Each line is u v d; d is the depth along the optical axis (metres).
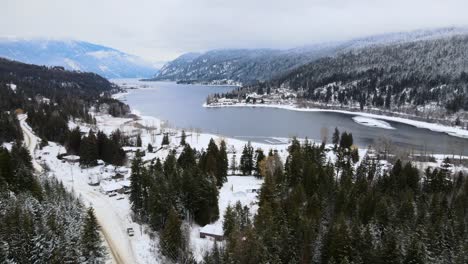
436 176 96.81
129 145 153.25
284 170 105.56
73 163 113.56
